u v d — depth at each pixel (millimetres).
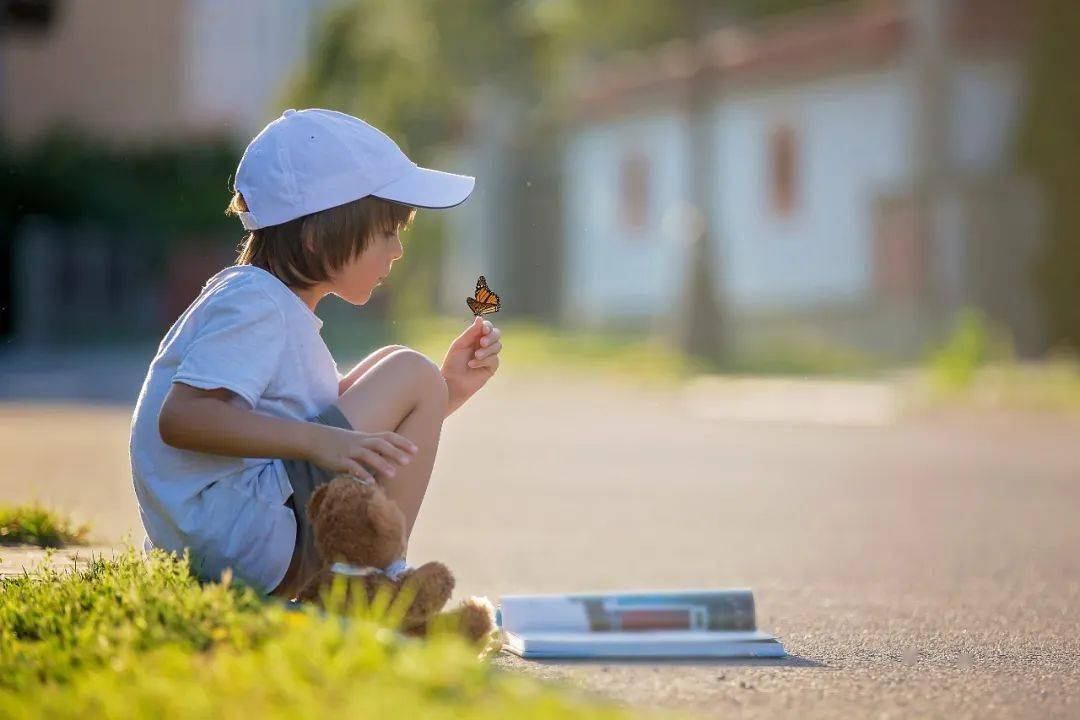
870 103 73312
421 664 7684
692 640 11859
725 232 82312
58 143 81438
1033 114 67750
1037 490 26422
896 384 53719
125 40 94250
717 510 23625
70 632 9078
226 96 96750
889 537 20516
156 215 80812
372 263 10953
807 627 13469
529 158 94000
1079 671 11398
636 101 87438
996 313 69438
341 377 11141
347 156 10797
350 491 9797
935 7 69312
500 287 94250
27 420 37000
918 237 70438
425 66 80250
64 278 79125
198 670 7918
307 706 7066
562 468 30078
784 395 50750
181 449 10352
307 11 97750
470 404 48188
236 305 10258
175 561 10422
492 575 16969
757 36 95312
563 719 7340
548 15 75562
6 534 15938
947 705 10086
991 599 15234
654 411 45531
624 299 90812
